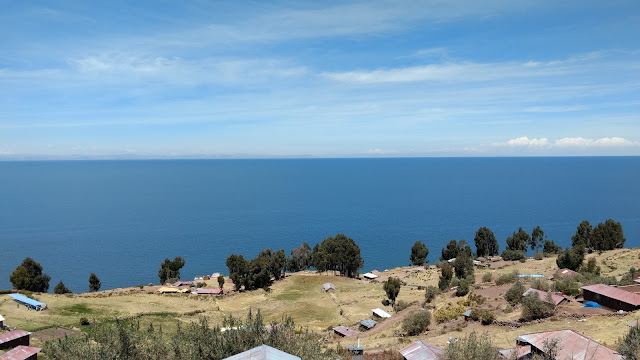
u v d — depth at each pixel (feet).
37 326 184.14
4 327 176.76
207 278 378.53
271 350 51.06
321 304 273.54
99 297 266.16
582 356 85.87
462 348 71.56
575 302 160.04
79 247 612.70
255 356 49.65
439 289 255.29
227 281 360.48
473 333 76.33
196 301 279.28
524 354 95.25
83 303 241.76
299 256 433.48
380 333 173.88
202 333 59.52
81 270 502.38
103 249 602.44
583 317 137.49
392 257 575.38
